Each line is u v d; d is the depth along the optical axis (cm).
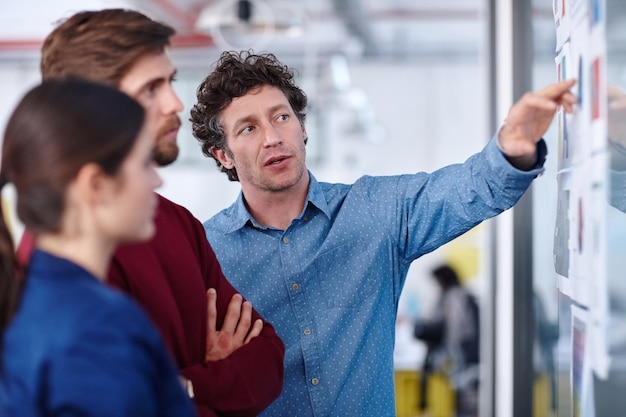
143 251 138
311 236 196
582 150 139
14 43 876
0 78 972
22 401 95
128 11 131
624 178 137
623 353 139
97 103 102
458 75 968
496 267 346
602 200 127
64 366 93
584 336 143
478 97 964
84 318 96
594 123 130
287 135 189
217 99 191
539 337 293
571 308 158
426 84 972
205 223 204
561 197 162
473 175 174
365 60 970
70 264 101
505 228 327
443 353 652
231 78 189
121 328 96
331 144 984
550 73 265
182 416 104
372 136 917
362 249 194
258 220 198
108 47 126
